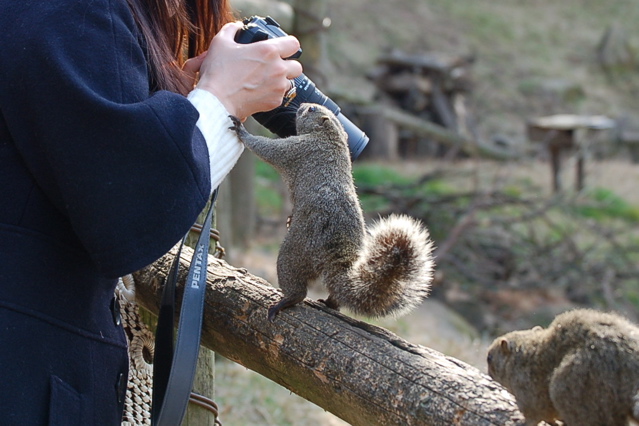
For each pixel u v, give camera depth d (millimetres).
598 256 9836
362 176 11250
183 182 1583
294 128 2463
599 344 1430
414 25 20594
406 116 13281
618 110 19125
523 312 8414
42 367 1561
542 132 12781
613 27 21391
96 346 1698
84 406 1639
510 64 19984
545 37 21781
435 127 13430
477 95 18266
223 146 1815
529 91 18922
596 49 21516
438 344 6305
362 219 2314
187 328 1976
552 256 9172
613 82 20359
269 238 8883
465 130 15562
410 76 14914
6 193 1575
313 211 2254
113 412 1762
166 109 1594
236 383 4957
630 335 1446
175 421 1924
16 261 1557
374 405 1757
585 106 18984
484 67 19562
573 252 9117
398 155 14617
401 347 1834
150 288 2414
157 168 1551
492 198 9484
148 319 2592
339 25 19500
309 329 1992
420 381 1705
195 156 1630
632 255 10164
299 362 1957
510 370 1595
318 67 7453
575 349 1477
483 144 13844
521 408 1574
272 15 6691
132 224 1532
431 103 14906
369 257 2139
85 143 1505
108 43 1568
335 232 2230
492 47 20594
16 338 1532
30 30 1526
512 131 17297
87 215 1522
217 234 2742
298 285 2217
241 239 8258
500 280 9062
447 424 1618
